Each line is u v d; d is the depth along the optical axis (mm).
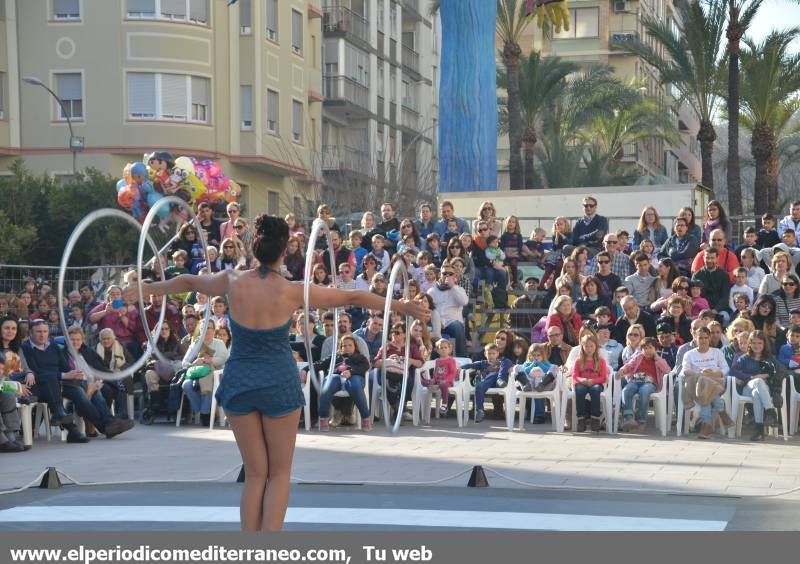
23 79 31266
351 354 14289
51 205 31625
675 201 21031
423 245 18422
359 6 47500
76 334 13805
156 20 34594
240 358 5980
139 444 13031
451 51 23734
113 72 34406
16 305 17859
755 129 37406
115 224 31672
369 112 47438
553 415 14453
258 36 37375
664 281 15867
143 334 15695
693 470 10391
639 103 47750
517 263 18750
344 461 11133
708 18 35250
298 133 41000
